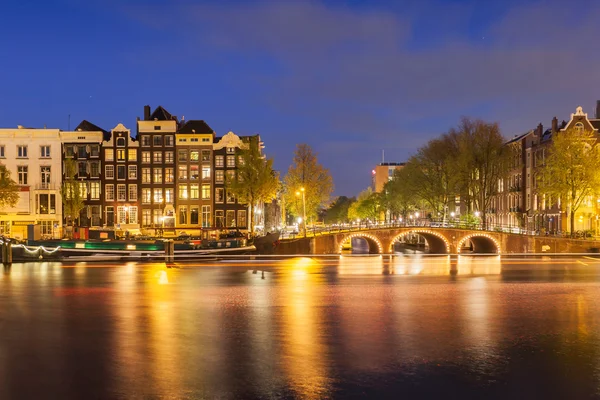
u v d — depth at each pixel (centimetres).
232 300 2784
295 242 6331
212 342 1900
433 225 7156
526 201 8219
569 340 1952
